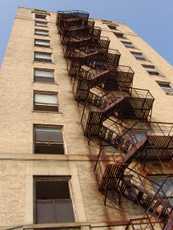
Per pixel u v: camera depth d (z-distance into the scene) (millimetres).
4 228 13500
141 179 17516
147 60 38156
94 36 35938
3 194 15000
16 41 33562
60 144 19531
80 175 17062
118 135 20125
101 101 24156
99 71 26953
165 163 19062
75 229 13984
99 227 14250
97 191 16266
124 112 23219
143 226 14539
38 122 20766
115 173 15984
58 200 15664
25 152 17891
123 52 38656
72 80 27297
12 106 21812
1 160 17000
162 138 18391
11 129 19484
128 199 16031
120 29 48875
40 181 16422
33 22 41625
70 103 23781
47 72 28141
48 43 34906
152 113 25062
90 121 20219
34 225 13789
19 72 26797
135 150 17312
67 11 42000
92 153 18859
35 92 24344
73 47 32625
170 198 16328
